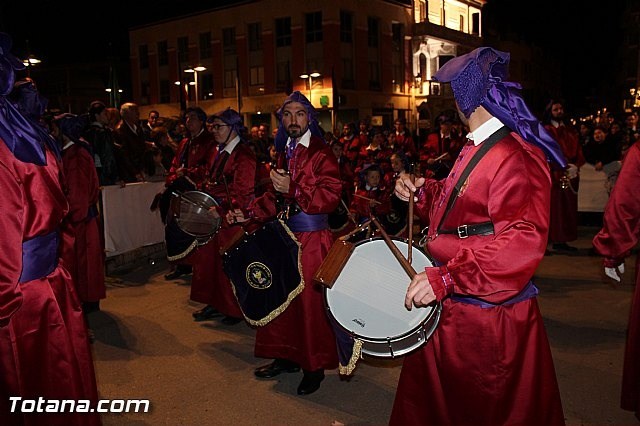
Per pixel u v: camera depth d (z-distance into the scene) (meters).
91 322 5.50
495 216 2.19
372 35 32.78
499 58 2.27
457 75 2.23
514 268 2.12
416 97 35.81
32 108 2.94
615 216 3.32
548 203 2.19
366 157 12.80
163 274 7.50
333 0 29.84
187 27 35.12
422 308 2.44
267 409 3.70
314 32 30.56
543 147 2.32
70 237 2.88
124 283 7.05
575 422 3.40
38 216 2.31
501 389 2.32
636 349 3.16
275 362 4.23
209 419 3.56
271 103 32.00
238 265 3.92
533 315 2.38
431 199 2.75
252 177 5.13
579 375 4.05
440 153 9.67
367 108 32.28
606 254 3.39
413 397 2.58
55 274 2.48
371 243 2.70
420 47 35.53
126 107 8.64
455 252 2.33
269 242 3.83
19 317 2.32
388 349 2.42
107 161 7.75
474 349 2.34
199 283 5.51
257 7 31.95
